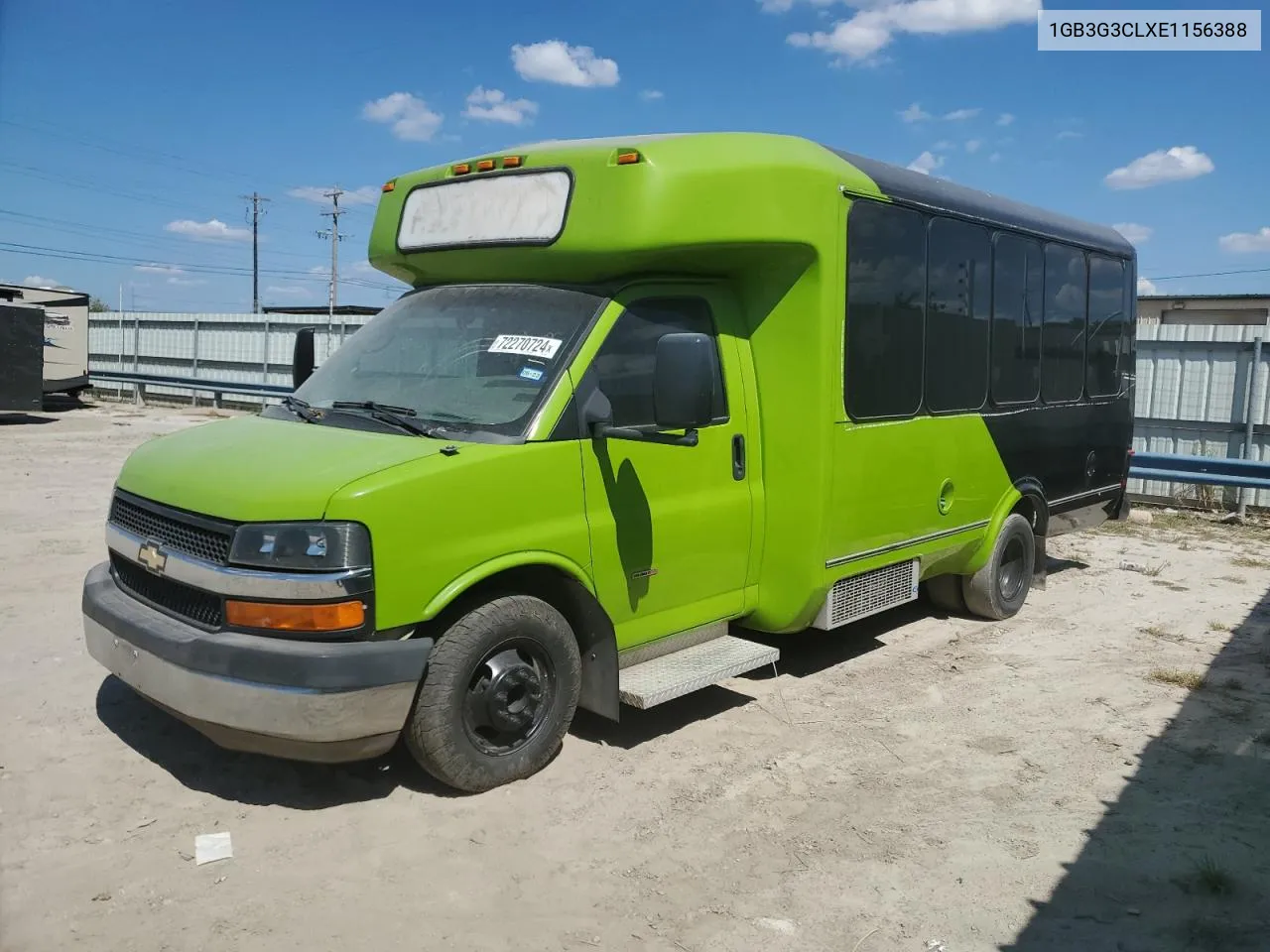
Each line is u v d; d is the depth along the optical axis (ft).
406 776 15.01
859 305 18.52
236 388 73.77
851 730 17.72
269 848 12.92
